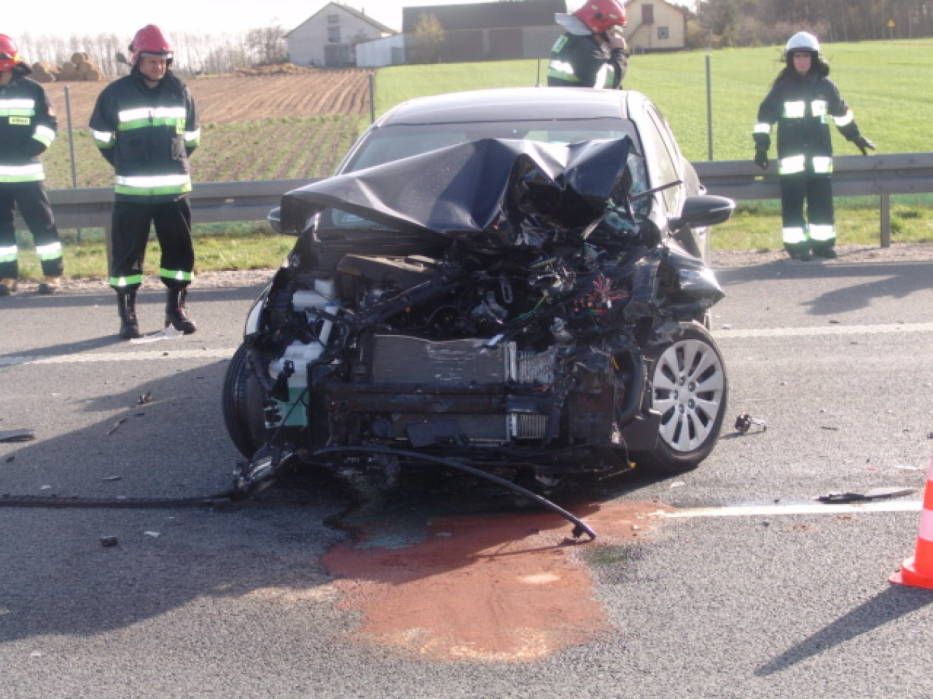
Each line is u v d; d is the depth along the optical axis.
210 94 54.03
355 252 5.84
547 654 4.08
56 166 24.48
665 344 5.78
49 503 5.75
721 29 93.31
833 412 6.91
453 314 5.57
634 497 5.66
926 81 45.84
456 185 5.59
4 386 8.16
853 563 4.77
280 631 4.33
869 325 9.03
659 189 6.07
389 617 4.41
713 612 4.36
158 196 9.26
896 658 3.96
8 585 4.80
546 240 5.55
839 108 11.89
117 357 8.90
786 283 10.80
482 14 99.38
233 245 13.98
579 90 7.70
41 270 12.70
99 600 4.64
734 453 6.25
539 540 5.14
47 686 3.96
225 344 9.20
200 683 3.95
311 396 5.39
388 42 102.19
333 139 29.14
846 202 15.56
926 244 12.67
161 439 6.84
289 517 5.54
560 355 5.22
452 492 5.84
